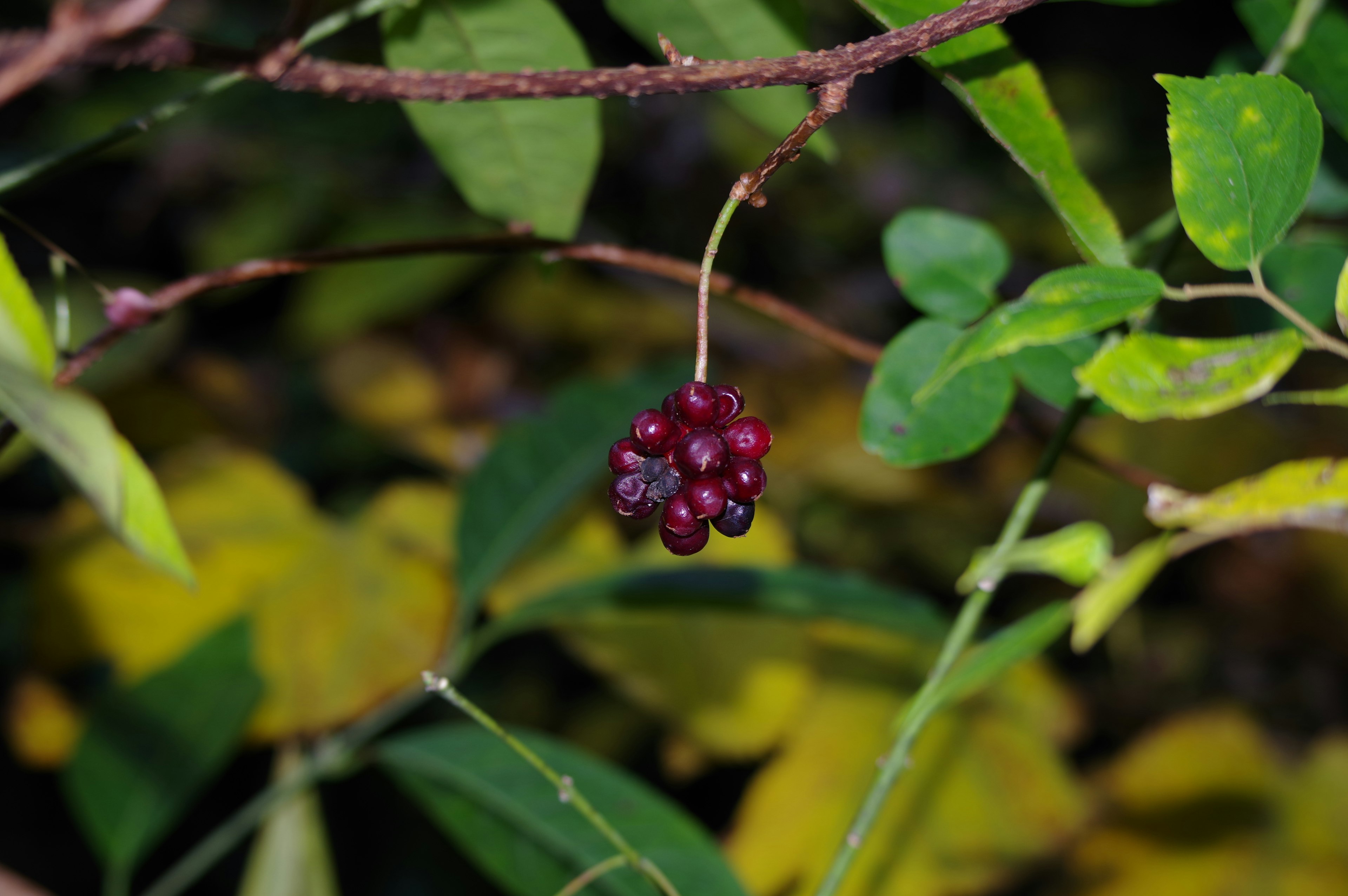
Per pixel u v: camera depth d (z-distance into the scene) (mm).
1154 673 1104
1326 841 862
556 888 697
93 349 618
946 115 1563
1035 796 816
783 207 1346
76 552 815
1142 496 1040
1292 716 1062
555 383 1177
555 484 775
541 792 699
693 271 661
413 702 748
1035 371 642
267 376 1220
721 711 821
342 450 1180
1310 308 667
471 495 771
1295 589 1052
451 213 1193
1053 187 602
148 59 561
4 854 1133
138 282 1166
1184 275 1030
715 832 1068
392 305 1119
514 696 1086
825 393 1103
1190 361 568
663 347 1194
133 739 722
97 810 715
